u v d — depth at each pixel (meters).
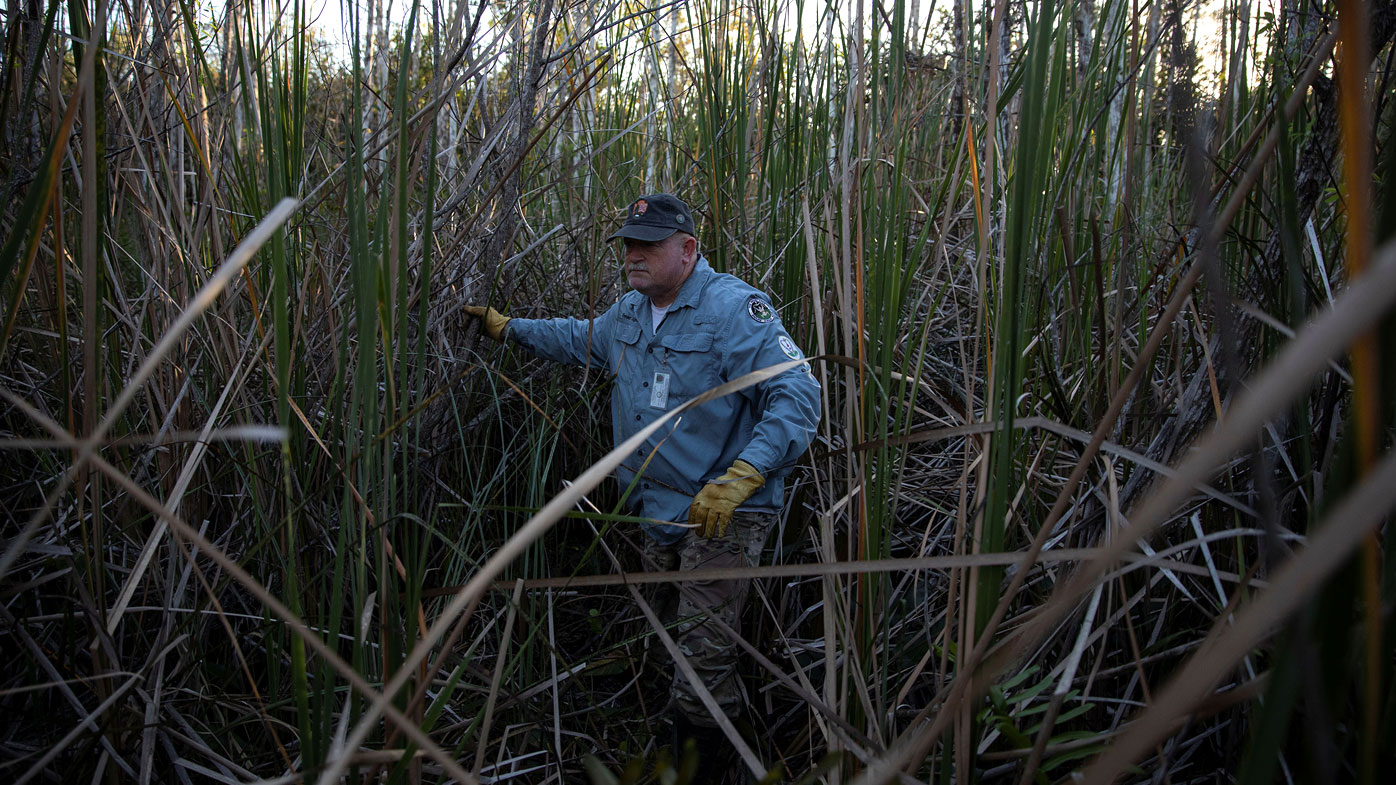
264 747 1.70
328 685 1.21
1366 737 0.59
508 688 1.94
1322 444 1.38
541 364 2.82
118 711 1.42
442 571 2.17
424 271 1.21
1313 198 1.43
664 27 2.66
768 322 2.06
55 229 1.25
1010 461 1.08
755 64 2.75
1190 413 1.58
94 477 1.37
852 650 1.46
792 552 2.37
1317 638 0.59
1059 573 1.62
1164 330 0.92
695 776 2.01
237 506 1.92
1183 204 2.37
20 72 1.55
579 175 3.26
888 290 1.40
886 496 1.47
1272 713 0.64
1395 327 0.50
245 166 2.02
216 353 1.80
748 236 2.75
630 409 2.24
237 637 1.87
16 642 1.48
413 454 2.18
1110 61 2.06
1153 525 0.40
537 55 2.16
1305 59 1.42
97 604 1.41
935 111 2.70
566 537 2.47
